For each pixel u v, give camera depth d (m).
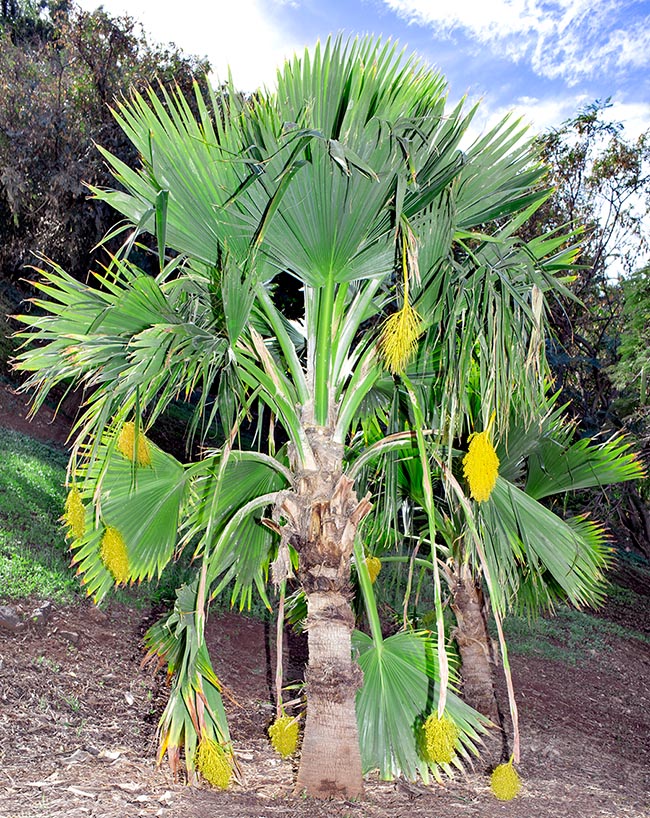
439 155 3.78
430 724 3.45
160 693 5.91
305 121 3.88
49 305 3.77
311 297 4.41
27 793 3.69
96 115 15.36
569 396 17.98
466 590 6.73
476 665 6.77
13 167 14.09
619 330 18.67
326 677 4.17
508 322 3.86
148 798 3.78
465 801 4.43
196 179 3.83
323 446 4.23
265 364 4.26
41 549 7.99
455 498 5.66
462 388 3.80
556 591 6.48
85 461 4.05
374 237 3.96
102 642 6.58
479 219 4.49
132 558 4.26
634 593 17.92
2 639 6.00
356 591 5.85
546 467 6.02
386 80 3.98
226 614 8.96
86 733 4.86
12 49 15.48
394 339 3.72
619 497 16.66
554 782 5.63
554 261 4.71
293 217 3.79
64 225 14.88
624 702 10.01
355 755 4.16
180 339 3.70
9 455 10.68
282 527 4.21
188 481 4.42
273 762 4.92
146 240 15.94
